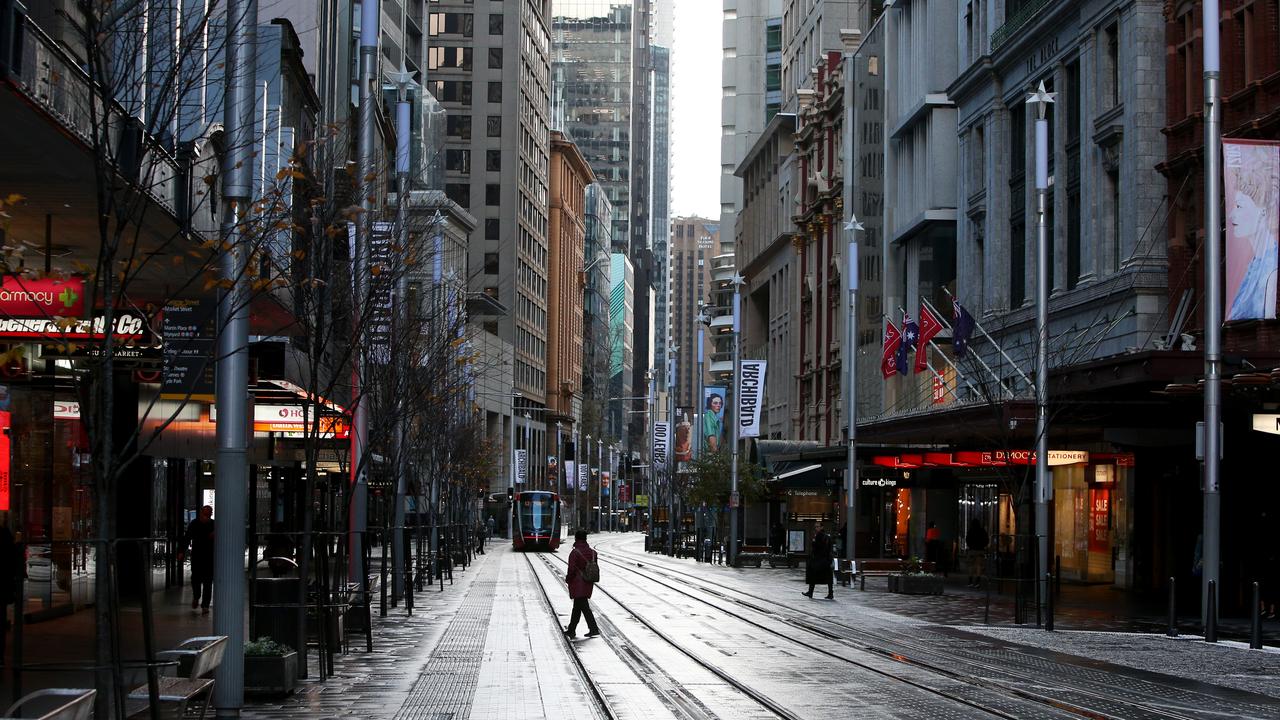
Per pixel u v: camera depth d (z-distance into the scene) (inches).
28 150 595.2
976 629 1131.9
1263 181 1023.6
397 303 1089.4
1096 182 1721.2
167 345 601.9
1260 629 962.7
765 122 4955.7
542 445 6284.5
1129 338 1583.4
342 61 2375.7
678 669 804.6
